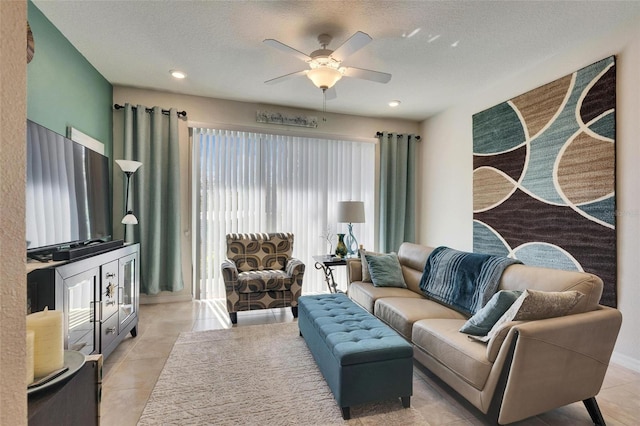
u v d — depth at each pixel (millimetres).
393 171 4898
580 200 2727
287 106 4473
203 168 4160
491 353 1627
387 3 2230
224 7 2293
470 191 4070
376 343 1871
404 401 1885
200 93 4008
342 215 3930
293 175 4570
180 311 3689
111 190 3771
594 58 2650
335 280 4820
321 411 1848
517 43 2750
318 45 2797
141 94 3889
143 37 2713
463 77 3457
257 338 2914
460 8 2279
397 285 3264
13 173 458
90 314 2061
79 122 3000
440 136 4648
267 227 4430
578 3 2217
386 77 2695
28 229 1803
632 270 2391
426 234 4957
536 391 1592
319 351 2152
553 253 2949
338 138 4730
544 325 1560
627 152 2426
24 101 478
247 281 3354
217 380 2172
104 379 2176
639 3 2213
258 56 3033
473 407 1911
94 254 2174
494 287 2271
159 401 1929
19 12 466
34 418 738
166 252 3982
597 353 1696
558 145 2910
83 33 2658
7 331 451
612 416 1841
